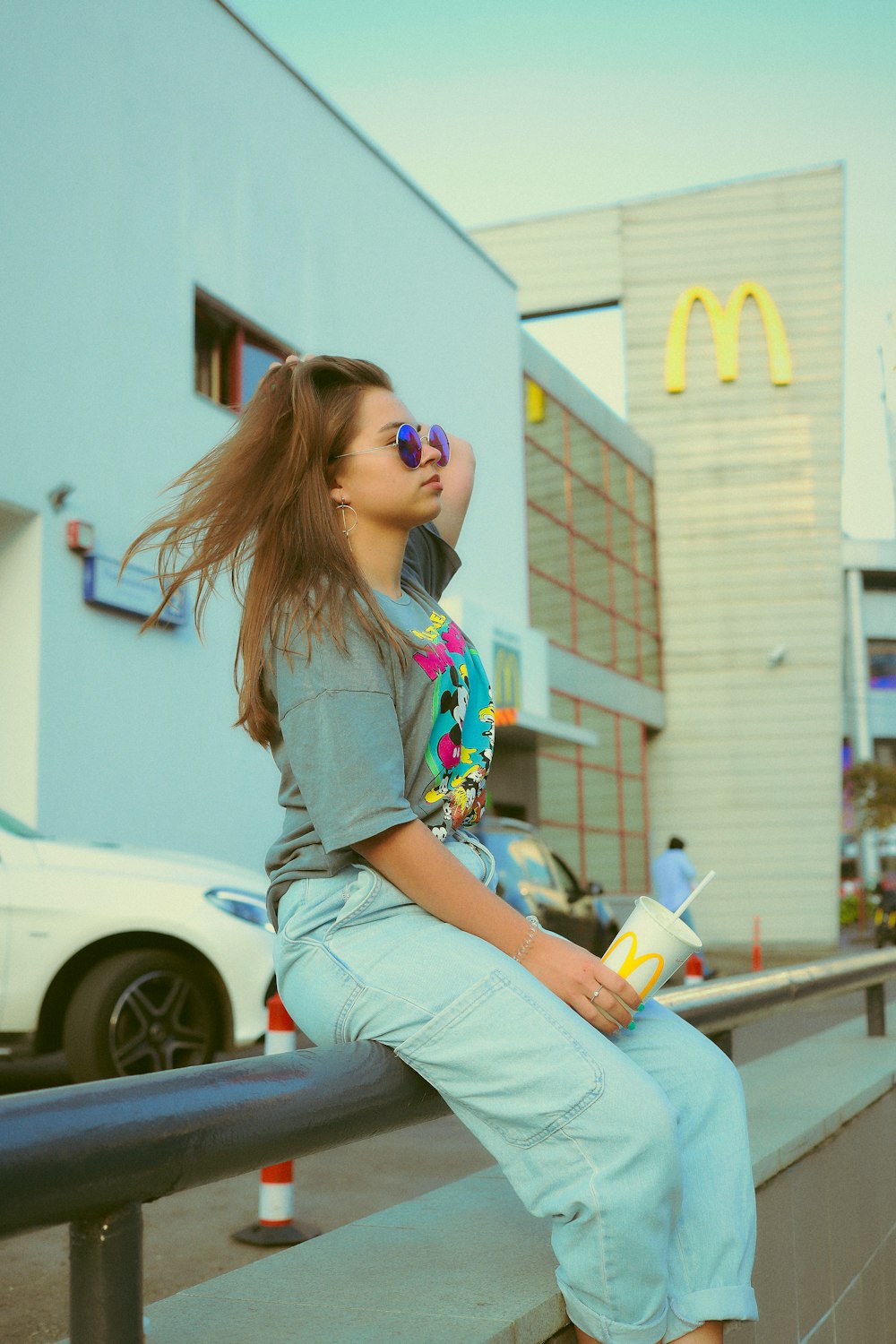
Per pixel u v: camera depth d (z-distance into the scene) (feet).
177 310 36.50
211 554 4.94
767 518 88.94
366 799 4.41
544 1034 4.30
